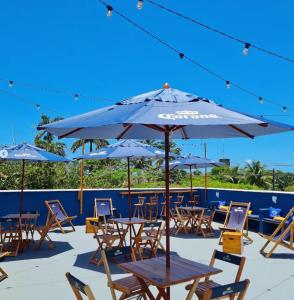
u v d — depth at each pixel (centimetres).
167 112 317
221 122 293
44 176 1725
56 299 479
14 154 734
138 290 374
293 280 562
